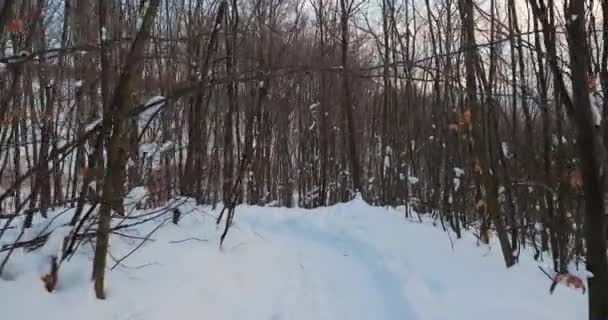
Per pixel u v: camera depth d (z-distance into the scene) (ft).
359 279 18.35
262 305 14.32
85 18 17.46
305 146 56.34
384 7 33.78
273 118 50.93
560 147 16.28
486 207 18.21
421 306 14.82
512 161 23.00
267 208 30.12
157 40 10.96
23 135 18.65
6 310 9.61
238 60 19.90
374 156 47.78
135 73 10.39
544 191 18.92
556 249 17.06
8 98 10.57
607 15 12.84
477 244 21.30
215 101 28.76
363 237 23.49
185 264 14.25
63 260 11.47
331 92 48.78
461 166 25.03
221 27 19.33
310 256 20.81
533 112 21.61
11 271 11.19
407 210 29.99
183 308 12.16
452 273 17.25
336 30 43.19
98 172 11.64
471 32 17.88
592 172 8.89
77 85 16.92
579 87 8.82
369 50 45.70
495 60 19.45
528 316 13.14
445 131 26.30
